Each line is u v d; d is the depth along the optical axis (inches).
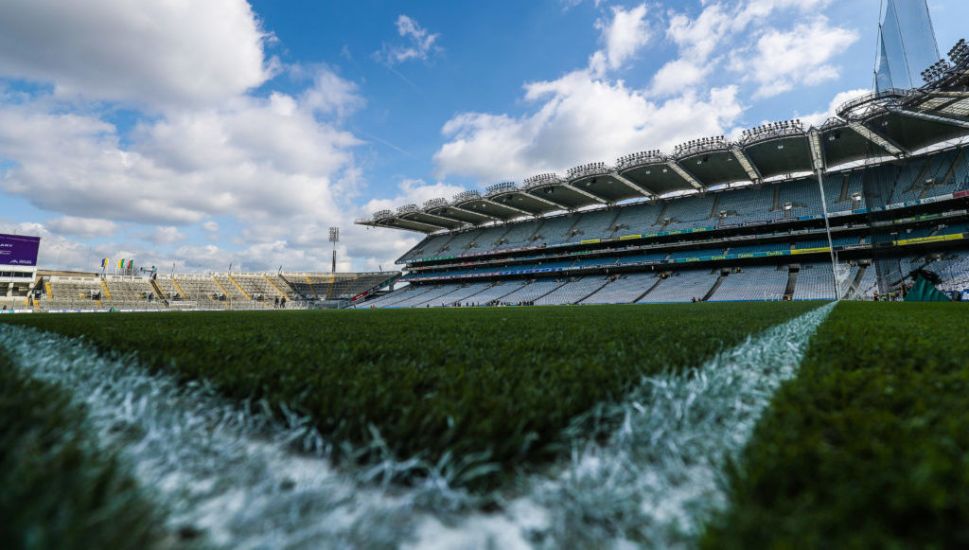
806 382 70.2
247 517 32.7
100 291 1644.9
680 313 389.1
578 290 1649.9
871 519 29.5
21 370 78.4
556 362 95.4
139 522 30.7
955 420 46.5
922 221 1114.1
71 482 33.4
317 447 47.6
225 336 161.3
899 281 816.9
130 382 69.1
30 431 42.8
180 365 85.3
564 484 39.9
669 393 62.6
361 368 86.8
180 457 43.1
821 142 1173.7
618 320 285.3
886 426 45.6
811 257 1375.5
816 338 142.9
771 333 169.0
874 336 140.4
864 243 1234.0
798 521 28.8
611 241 1707.7
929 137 1100.5
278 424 54.3
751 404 64.9
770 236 1391.5
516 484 41.3
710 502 34.7
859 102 948.0
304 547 30.5
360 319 350.3
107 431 49.6
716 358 97.1
